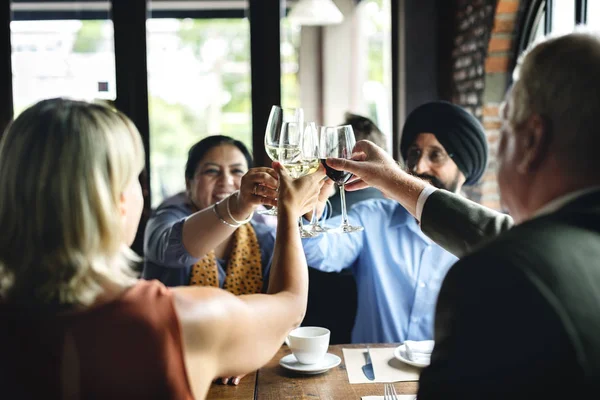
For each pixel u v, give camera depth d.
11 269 0.89
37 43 4.31
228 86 4.38
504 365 0.73
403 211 2.34
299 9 4.54
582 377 0.70
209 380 0.96
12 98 4.33
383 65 4.73
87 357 0.85
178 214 2.39
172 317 0.90
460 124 2.34
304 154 1.54
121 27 4.28
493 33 3.62
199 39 4.33
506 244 0.78
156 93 4.34
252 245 2.35
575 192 0.83
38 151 0.89
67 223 0.87
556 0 3.12
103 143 0.90
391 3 4.48
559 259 0.75
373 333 2.32
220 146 2.48
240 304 0.99
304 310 1.11
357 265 2.42
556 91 0.82
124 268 0.95
